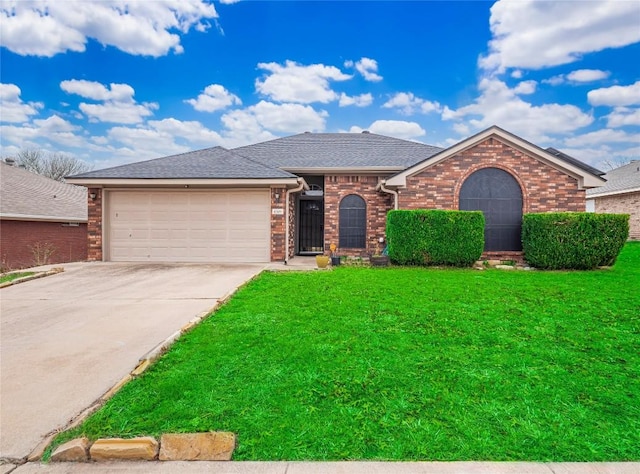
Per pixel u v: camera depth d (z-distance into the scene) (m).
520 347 4.48
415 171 12.18
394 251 11.53
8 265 14.95
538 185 12.08
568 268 11.02
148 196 12.55
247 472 2.41
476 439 2.71
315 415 3.01
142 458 2.55
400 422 2.92
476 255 11.34
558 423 2.92
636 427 2.87
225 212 12.46
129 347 4.52
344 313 5.87
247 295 7.15
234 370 3.81
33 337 4.88
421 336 4.84
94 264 11.70
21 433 2.78
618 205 20.89
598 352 4.36
